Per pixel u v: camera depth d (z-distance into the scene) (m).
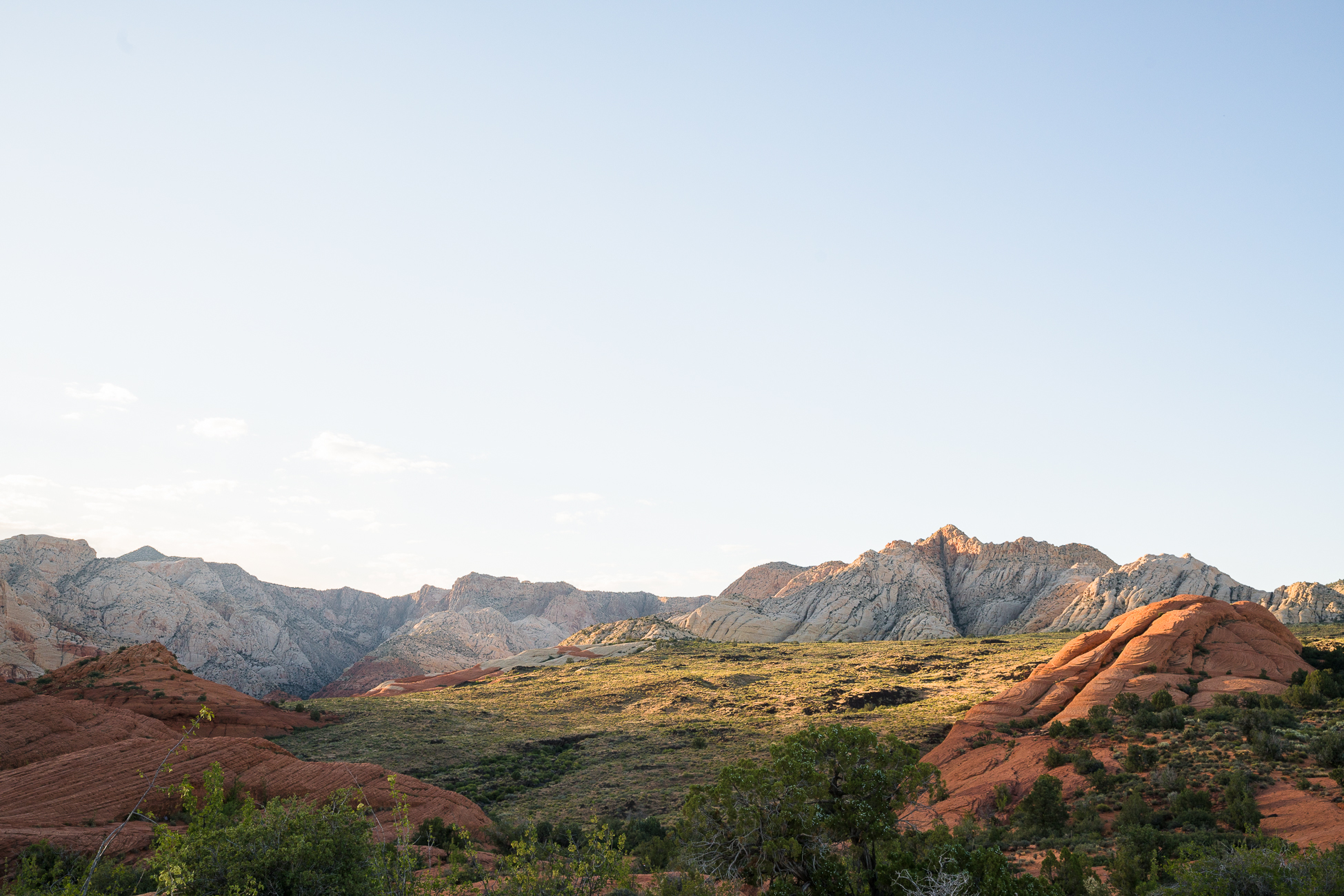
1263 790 35.97
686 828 20.98
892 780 21.28
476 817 43.53
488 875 17.38
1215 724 47.06
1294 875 17.47
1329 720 45.97
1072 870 24.25
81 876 17.67
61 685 78.56
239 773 39.94
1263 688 54.22
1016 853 33.62
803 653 140.00
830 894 19.39
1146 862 27.81
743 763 21.27
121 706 73.75
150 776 37.47
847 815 20.53
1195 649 62.12
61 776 35.88
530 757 68.19
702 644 158.00
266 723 77.62
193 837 13.63
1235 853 19.09
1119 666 60.91
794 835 19.94
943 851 19.89
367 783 42.53
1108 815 37.22
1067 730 50.91
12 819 31.91
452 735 75.44
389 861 15.38
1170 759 42.25
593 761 65.81
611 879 16.05
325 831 14.65
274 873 13.66
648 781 57.50
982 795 44.81
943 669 106.75
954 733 59.12
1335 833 29.12
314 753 68.25
